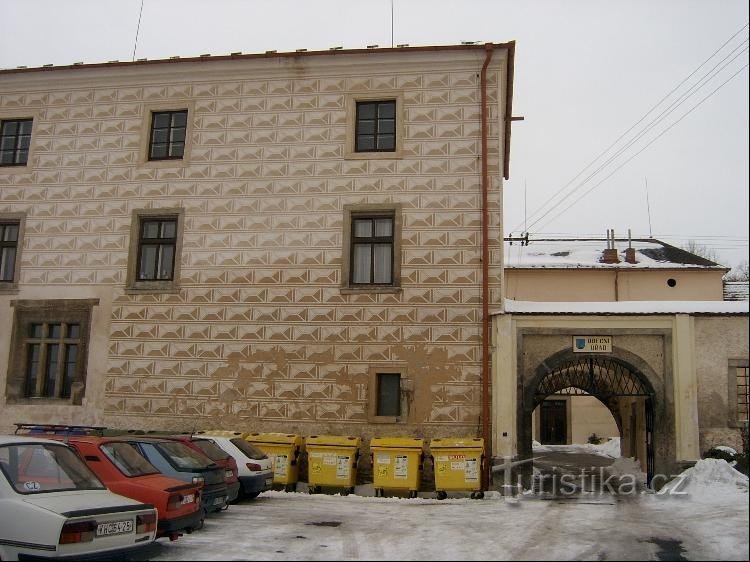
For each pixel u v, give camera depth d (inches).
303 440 730.8
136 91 833.5
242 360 759.7
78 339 799.7
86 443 447.8
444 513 561.6
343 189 775.7
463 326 730.8
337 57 796.6
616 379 826.2
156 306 784.9
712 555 394.0
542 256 1553.9
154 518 395.5
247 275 774.5
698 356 685.9
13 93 858.1
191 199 799.7
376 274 764.0
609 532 462.9
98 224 812.6
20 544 351.6
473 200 754.8
